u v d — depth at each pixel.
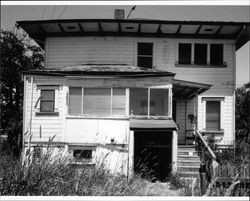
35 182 5.47
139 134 18.92
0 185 5.35
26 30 21.45
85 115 16.91
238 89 24.50
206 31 21.33
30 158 5.86
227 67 21.39
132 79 17.06
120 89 17.06
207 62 21.41
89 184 5.88
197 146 17.75
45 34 21.78
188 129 21.06
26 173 5.50
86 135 16.80
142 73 16.98
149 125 16.17
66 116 16.94
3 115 22.52
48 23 20.48
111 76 17.02
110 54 21.59
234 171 6.84
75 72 17.08
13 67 25.42
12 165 5.68
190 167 15.02
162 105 16.94
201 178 6.77
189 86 17.91
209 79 21.31
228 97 21.20
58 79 17.23
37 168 5.61
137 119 16.78
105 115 16.86
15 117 21.73
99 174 6.23
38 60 27.52
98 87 17.11
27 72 17.23
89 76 17.08
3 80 24.67
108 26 20.98
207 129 21.12
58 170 5.73
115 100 17.02
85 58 21.62
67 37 21.80
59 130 16.91
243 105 23.83
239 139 19.55
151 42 21.66
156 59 21.48
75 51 21.69
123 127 16.77
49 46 21.84
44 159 5.75
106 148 16.58
